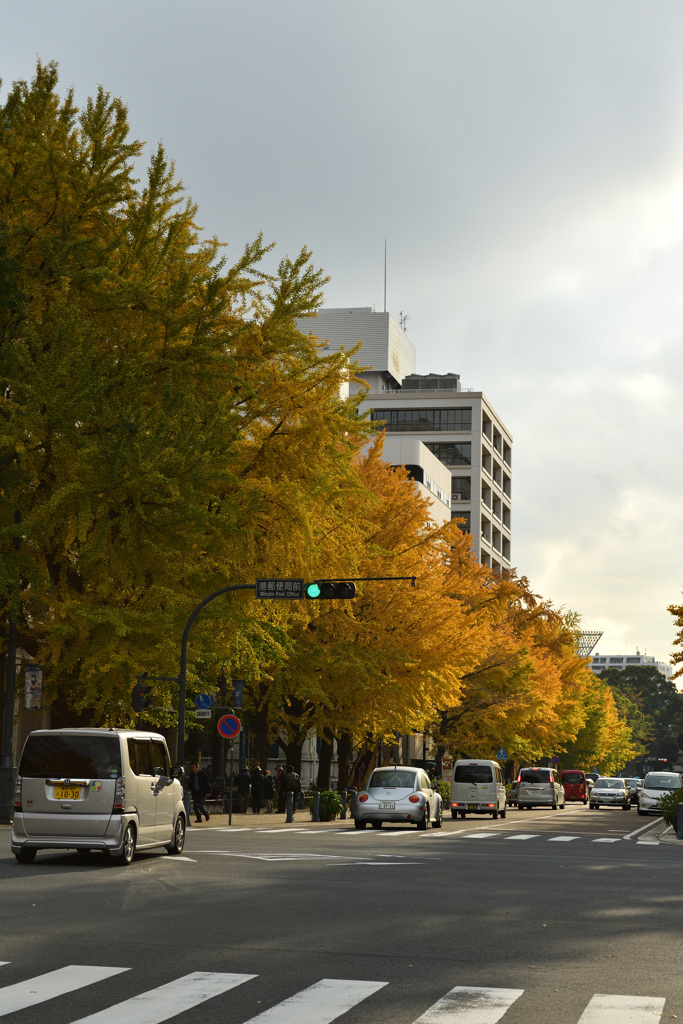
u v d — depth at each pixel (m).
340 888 14.96
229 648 29.02
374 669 38.69
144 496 24.94
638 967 9.42
